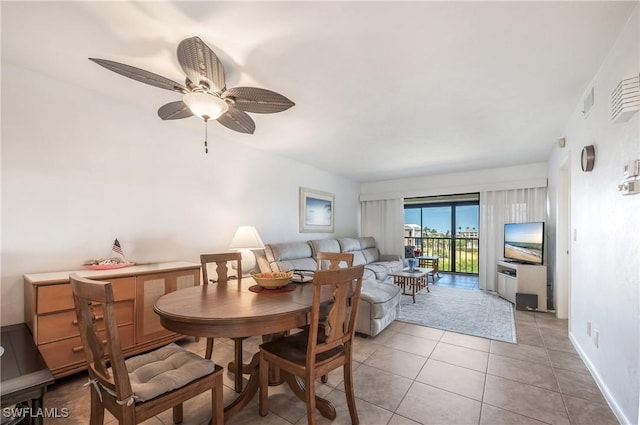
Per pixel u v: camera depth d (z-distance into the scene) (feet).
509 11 4.85
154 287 8.14
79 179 8.04
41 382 4.43
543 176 15.71
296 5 4.72
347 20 5.08
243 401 5.79
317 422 5.47
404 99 8.23
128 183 9.07
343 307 5.28
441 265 25.03
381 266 17.37
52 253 7.55
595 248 6.96
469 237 23.72
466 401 6.15
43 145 7.43
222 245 11.88
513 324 11.12
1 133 6.85
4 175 6.89
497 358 8.19
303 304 5.32
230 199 12.27
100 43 5.86
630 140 4.99
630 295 5.08
